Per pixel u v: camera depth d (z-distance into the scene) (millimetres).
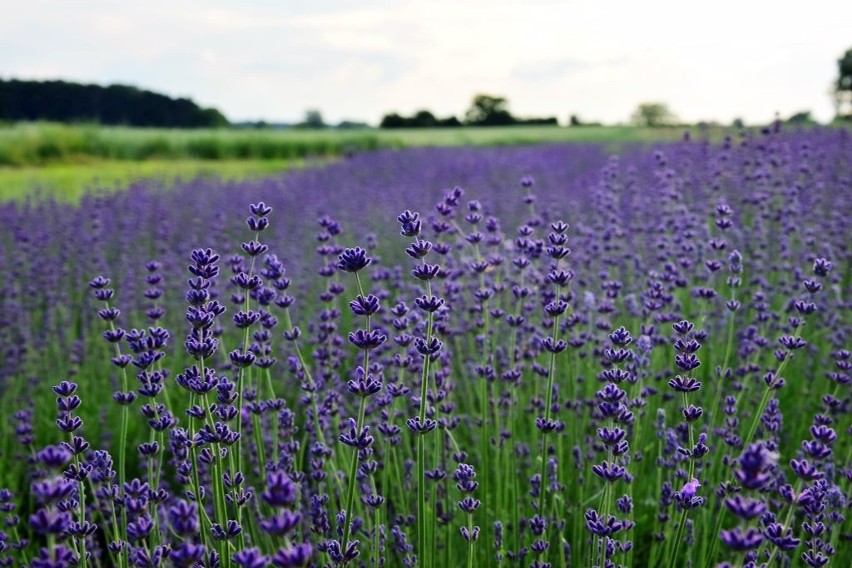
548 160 19266
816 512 2703
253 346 4055
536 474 3686
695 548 3529
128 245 9836
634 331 5254
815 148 9648
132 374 6258
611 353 3018
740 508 1646
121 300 7191
